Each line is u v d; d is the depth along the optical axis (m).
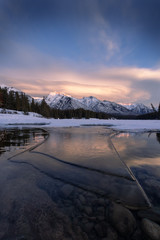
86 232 1.82
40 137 9.39
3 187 2.85
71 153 5.30
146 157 5.05
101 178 3.27
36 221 1.99
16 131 12.90
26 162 4.33
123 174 3.46
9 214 2.11
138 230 1.83
